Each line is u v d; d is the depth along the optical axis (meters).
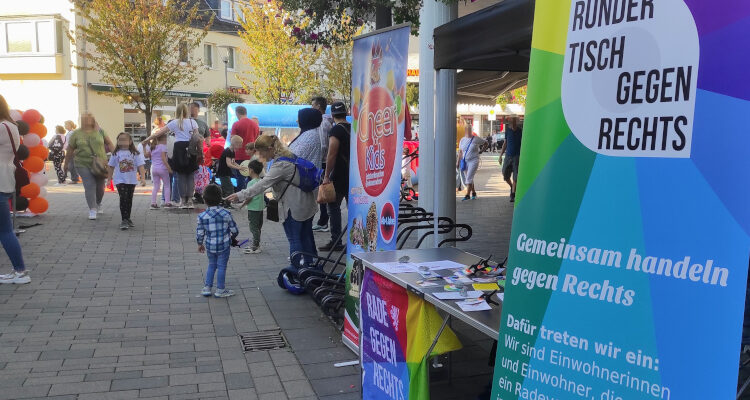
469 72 7.48
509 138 13.84
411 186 13.68
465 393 4.11
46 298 6.15
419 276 3.51
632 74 2.12
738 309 1.83
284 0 7.40
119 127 29.30
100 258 7.95
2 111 6.42
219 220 6.24
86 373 4.38
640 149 2.09
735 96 1.86
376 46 4.48
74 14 27.02
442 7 6.47
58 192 15.14
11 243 6.56
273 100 26.36
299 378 4.34
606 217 2.18
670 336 1.99
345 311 4.93
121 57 20.28
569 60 2.33
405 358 3.39
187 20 21.53
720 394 1.87
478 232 9.99
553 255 2.35
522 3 3.49
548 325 2.36
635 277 2.09
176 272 7.34
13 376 4.30
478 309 2.96
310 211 6.32
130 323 5.48
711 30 1.92
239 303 6.12
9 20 27.34
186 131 11.92
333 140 5.95
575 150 2.29
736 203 1.85
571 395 2.28
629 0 2.13
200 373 4.42
